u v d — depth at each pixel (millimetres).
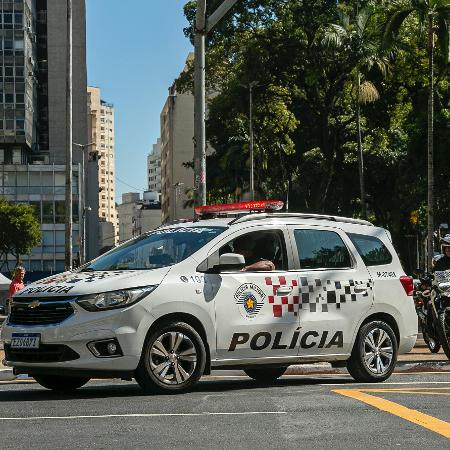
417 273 17609
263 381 12281
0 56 109938
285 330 10836
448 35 42188
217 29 57656
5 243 93375
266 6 57656
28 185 110125
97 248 131250
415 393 9648
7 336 10078
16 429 7500
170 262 10453
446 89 58031
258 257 10898
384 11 52906
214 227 10883
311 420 7723
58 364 9695
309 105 61500
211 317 10289
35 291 10039
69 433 7219
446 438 6734
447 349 14656
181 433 7137
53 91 124688
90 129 185125
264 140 67625
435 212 55906
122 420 7871
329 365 13781
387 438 6766
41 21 125312
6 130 110250
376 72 60656
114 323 9719
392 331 11820
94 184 131000
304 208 71500
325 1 56719
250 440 6770
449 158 54031
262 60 57812
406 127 57594
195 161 20625
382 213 74312
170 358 10016
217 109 66438
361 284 11570
